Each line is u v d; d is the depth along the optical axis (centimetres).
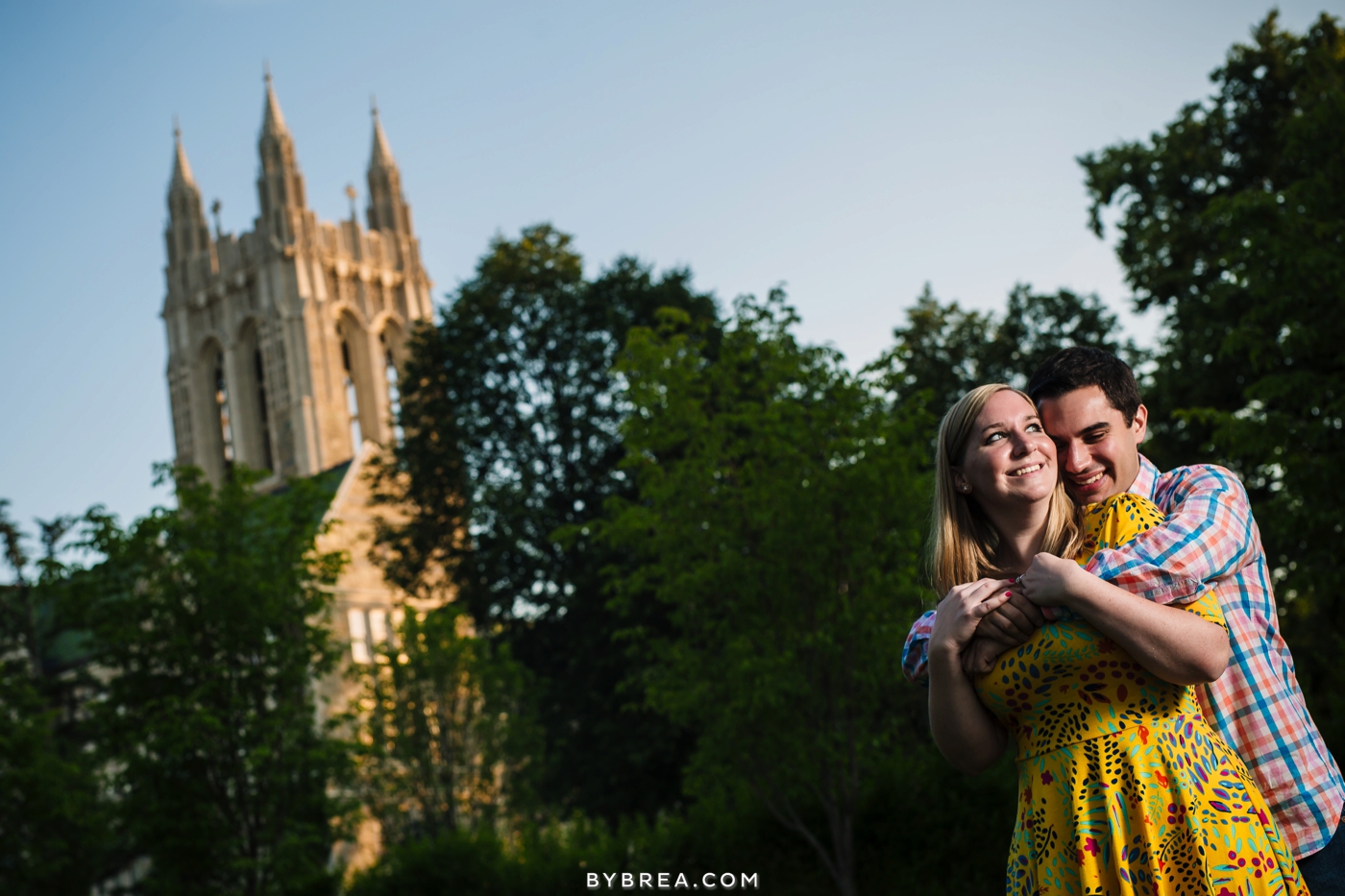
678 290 3516
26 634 4731
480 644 3216
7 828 2719
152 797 2152
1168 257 2633
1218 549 307
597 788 3020
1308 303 1448
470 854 2239
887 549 1560
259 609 2197
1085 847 304
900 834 1700
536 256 3822
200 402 8294
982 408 344
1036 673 312
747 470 1625
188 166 8581
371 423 7956
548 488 3444
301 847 2203
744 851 1833
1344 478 1368
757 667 1530
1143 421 379
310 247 7862
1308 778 323
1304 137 1504
